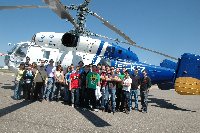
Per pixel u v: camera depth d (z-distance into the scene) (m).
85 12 12.10
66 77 11.20
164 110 12.45
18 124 6.51
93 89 9.93
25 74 10.91
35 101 10.71
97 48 13.54
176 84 13.20
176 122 9.19
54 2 8.38
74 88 10.50
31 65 11.16
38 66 10.89
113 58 13.88
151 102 16.06
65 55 13.52
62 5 8.86
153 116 10.18
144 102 11.05
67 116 8.26
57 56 13.66
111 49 13.76
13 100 10.48
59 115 8.27
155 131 7.36
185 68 13.09
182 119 10.03
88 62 13.36
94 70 9.96
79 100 10.77
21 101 10.40
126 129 7.25
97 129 6.89
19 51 14.20
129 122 8.38
